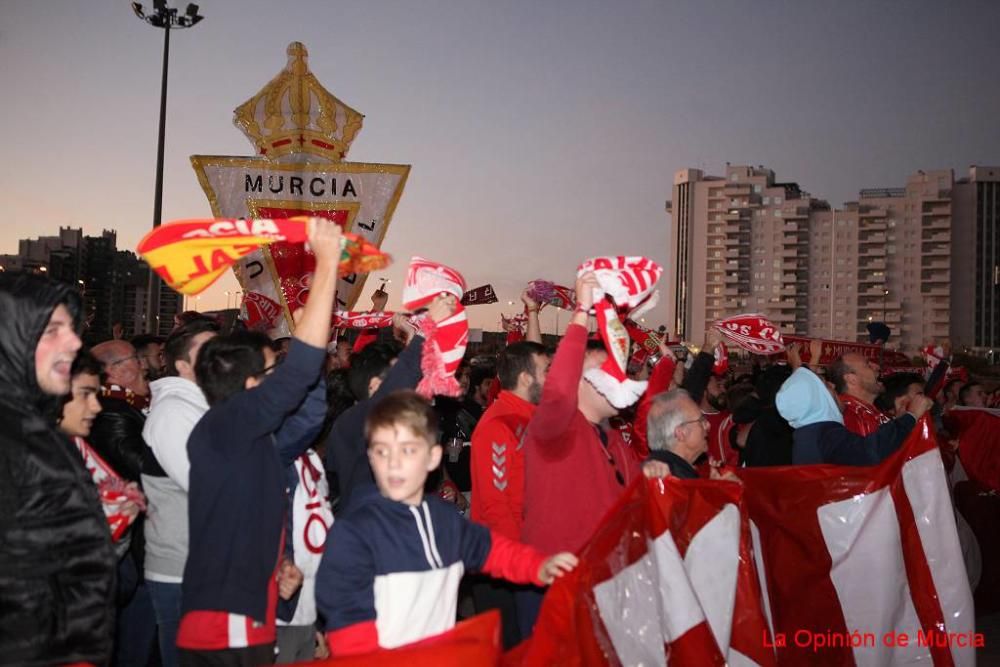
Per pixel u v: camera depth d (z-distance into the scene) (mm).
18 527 2254
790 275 139625
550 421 3463
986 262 133125
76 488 2387
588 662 3016
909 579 4301
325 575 2707
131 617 4168
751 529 4398
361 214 6984
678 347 8055
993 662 5797
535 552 3076
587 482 3623
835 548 4363
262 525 3047
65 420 3436
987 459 7199
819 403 5219
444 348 3732
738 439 6902
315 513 3635
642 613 3250
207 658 2953
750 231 142250
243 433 2969
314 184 6934
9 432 2299
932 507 4320
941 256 133375
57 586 2299
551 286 5469
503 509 3850
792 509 4414
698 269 144625
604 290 3592
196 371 3299
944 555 4285
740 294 142000
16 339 2391
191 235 2783
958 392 10094
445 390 3695
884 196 139250
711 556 3697
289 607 3500
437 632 2818
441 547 2869
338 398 5203
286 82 6992
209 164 6773
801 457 5180
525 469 3709
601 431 3973
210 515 2998
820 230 139875
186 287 2859
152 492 3643
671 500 3625
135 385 4887
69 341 2543
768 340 6848
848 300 138000
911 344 134625
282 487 3170
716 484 3768
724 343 6941
